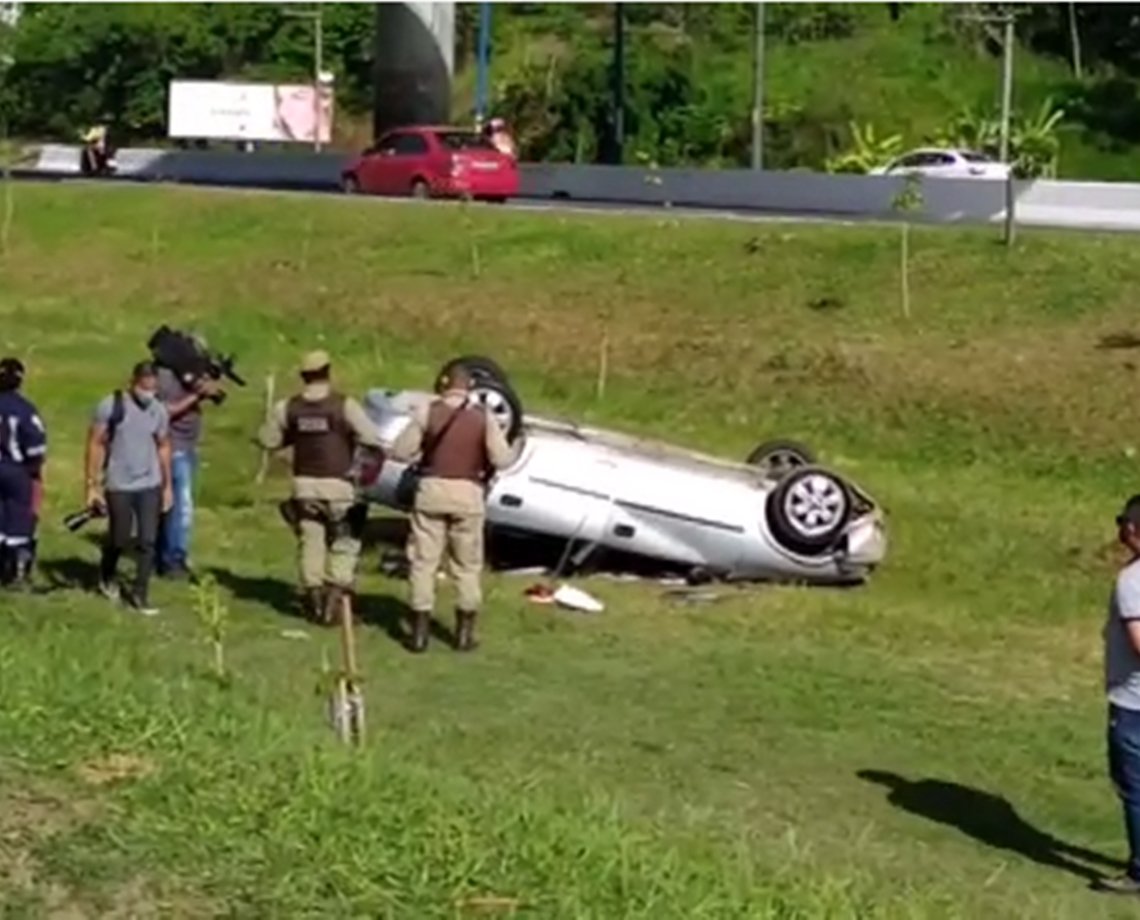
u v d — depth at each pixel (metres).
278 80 92.06
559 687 15.34
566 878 7.44
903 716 15.35
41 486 19.81
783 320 32.72
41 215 44.00
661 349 32.00
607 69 79.19
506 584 19.62
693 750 13.66
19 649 10.83
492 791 9.27
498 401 19.95
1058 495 26.02
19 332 34.53
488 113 74.38
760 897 7.86
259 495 23.50
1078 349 30.08
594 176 50.56
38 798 7.62
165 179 59.62
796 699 15.58
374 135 61.59
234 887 6.93
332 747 9.20
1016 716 15.66
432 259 37.94
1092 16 79.56
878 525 21.00
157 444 16.59
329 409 16.75
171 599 17.06
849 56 79.31
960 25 80.06
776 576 20.61
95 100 94.81
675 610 18.98
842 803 12.66
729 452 28.27
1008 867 11.61
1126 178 69.06
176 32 94.25
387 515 21.11
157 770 8.08
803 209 46.25
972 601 20.66
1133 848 11.40
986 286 32.94
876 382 29.64
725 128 75.94
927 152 59.09
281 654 15.33
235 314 36.34
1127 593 11.28
